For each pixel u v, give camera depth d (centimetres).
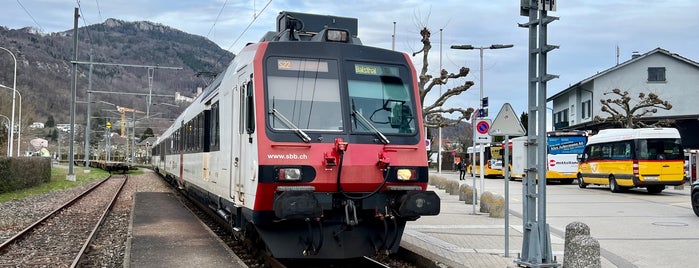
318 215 827
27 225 1542
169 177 3166
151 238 1205
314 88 892
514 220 1570
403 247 1054
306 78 894
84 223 1585
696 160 3288
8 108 5678
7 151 5272
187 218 1600
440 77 2034
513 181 4306
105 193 2789
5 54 6394
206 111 1400
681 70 4712
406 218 912
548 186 3372
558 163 3497
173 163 2425
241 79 977
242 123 959
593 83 4919
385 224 886
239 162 974
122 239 1297
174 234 1268
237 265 927
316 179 851
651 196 2536
